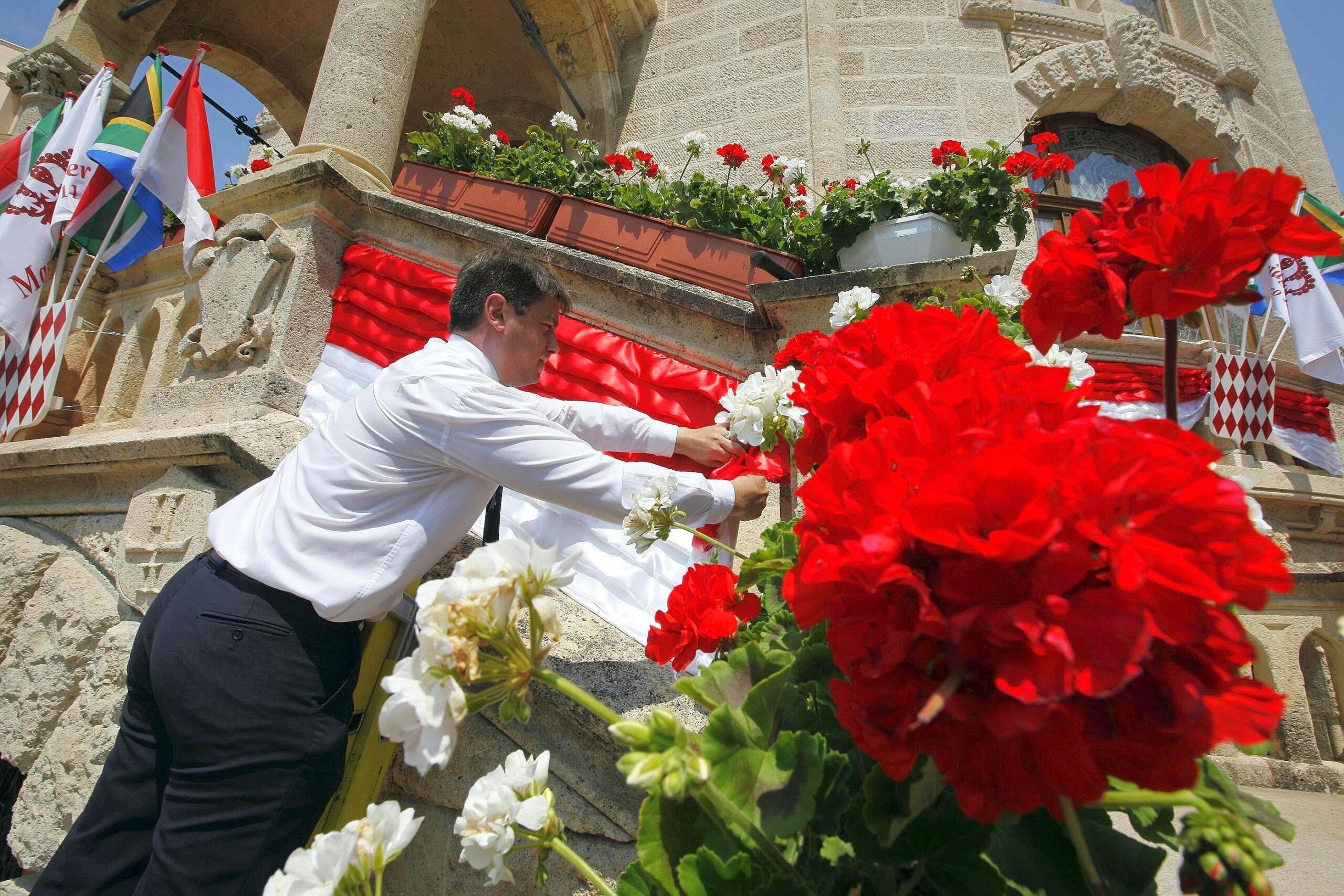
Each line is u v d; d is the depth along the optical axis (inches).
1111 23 265.7
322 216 125.4
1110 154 270.4
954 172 113.3
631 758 24.1
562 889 60.5
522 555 29.2
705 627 47.4
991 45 252.5
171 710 52.7
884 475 22.0
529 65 283.6
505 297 65.5
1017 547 18.2
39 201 167.9
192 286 143.6
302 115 310.2
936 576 20.3
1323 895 61.1
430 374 58.3
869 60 246.2
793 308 92.3
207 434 93.9
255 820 51.4
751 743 29.6
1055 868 27.4
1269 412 222.1
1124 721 19.9
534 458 54.1
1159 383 219.3
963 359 28.8
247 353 116.4
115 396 148.9
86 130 173.8
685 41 265.0
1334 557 227.8
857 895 28.7
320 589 54.3
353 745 65.6
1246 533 18.9
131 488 111.0
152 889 49.3
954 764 20.3
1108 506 18.8
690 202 125.5
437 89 311.4
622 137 264.4
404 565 56.3
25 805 91.6
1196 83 268.1
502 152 149.9
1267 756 170.6
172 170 156.9
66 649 101.8
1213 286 27.0
